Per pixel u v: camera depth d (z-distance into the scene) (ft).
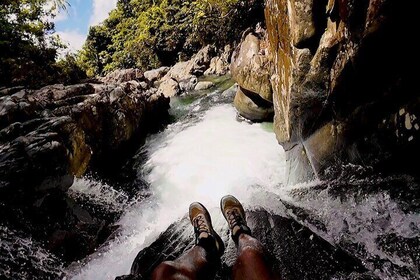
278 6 10.06
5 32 20.12
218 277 6.71
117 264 8.65
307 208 8.91
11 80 17.69
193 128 21.67
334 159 8.44
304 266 6.64
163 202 12.59
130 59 71.92
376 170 6.91
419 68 5.40
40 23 22.44
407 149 5.99
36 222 8.59
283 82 10.72
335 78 7.34
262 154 14.96
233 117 22.09
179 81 43.16
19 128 9.73
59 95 15.06
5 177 8.10
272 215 9.21
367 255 6.32
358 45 6.13
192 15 54.49
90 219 10.55
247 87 17.43
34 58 22.07
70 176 10.27
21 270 7.09
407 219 6.15
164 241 9.30
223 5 38.73
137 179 15.31
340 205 7.91
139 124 20.98
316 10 7.76
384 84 6.23
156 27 63.72
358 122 7.22
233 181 12.78
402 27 5.27
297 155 10.81
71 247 8.90
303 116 9.29
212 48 50.37
